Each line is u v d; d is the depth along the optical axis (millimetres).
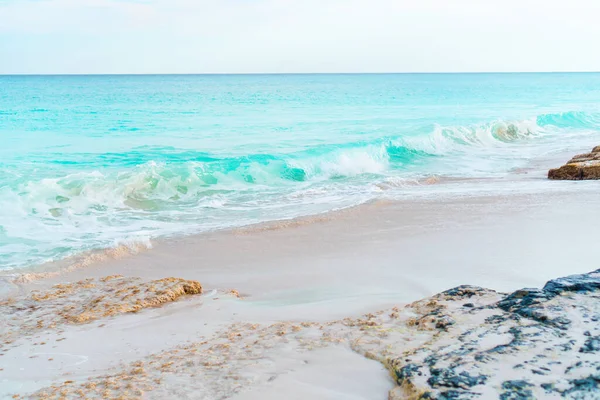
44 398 3357
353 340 3828
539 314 3590
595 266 6512
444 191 12742
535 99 56969
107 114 35750
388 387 3061
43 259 7871
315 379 3254
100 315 5402
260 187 13977
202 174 14188
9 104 45969
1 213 10328
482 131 24172
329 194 12844
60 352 4457
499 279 6191
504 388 2672
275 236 9086
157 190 12961
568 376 2723
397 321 4137
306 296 6039
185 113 36688
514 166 17359
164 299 5910
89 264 7727
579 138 25031
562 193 11633
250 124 29000
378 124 28891
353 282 6496
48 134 24516
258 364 3588
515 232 8461
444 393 2695
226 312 5473
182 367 3713
